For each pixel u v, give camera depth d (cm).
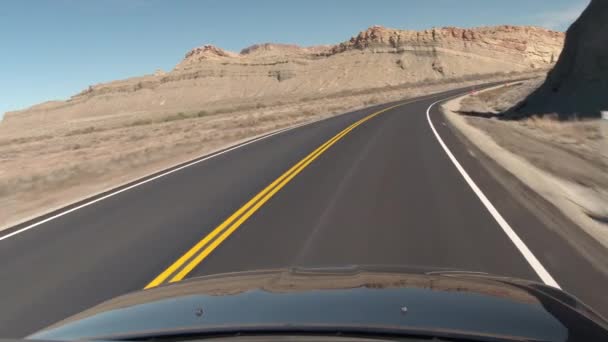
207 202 1264
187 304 286
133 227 1069
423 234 852
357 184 1355
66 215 1289
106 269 787
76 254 894
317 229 918
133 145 3934
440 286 309
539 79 7000
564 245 779
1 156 4297
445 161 1705
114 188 1672
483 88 7694
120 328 250
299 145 2403
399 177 1432
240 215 1082
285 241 853
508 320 243
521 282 352
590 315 279
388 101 6556
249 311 260
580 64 3856
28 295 694
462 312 252
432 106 5003
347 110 5372
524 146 2233
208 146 2873
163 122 7519
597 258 725
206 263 766
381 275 348
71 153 3894
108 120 11869
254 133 3484
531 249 758
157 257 828
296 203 1162
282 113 5600
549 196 1192
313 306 263
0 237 1105
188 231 986
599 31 3894
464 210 1024
